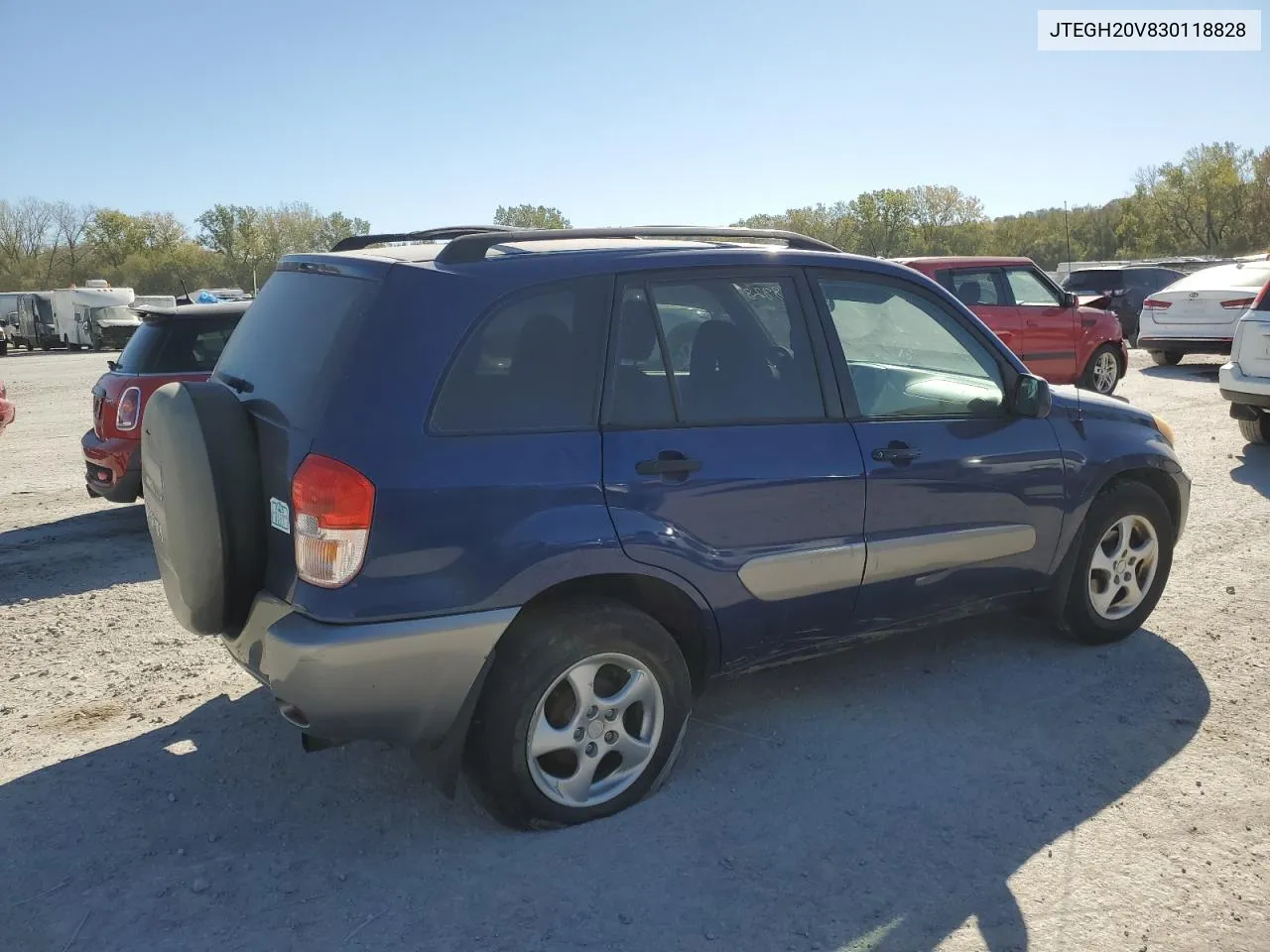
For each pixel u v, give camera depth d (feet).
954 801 11.59
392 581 9.87
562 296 11.12
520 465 10.46
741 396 12.07
